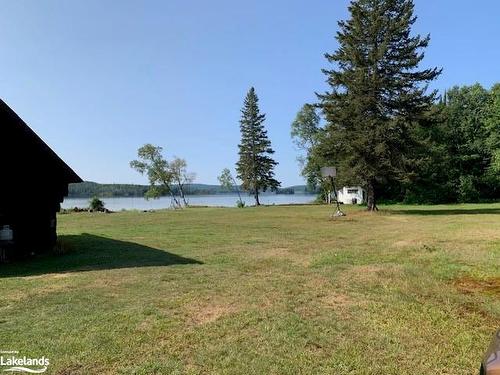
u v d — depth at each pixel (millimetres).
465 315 5551
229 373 3973
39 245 12617
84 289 7258
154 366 4125
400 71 26891
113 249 12547
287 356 4336
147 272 8703
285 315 5629
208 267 9203
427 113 27594
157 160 62031
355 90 26531
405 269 8336
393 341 4711
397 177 25984
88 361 4262
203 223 21891
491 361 2137
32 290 7266
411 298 6332
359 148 25531
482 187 41969
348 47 27234
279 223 21219
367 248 11516
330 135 28172
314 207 39844
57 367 4129
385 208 34062
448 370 4012
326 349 4512
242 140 56250
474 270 8031
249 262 9781
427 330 5035
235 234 16078
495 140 39469
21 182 12133
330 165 29188
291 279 7805
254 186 55344
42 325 5332
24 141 12148
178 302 6324
